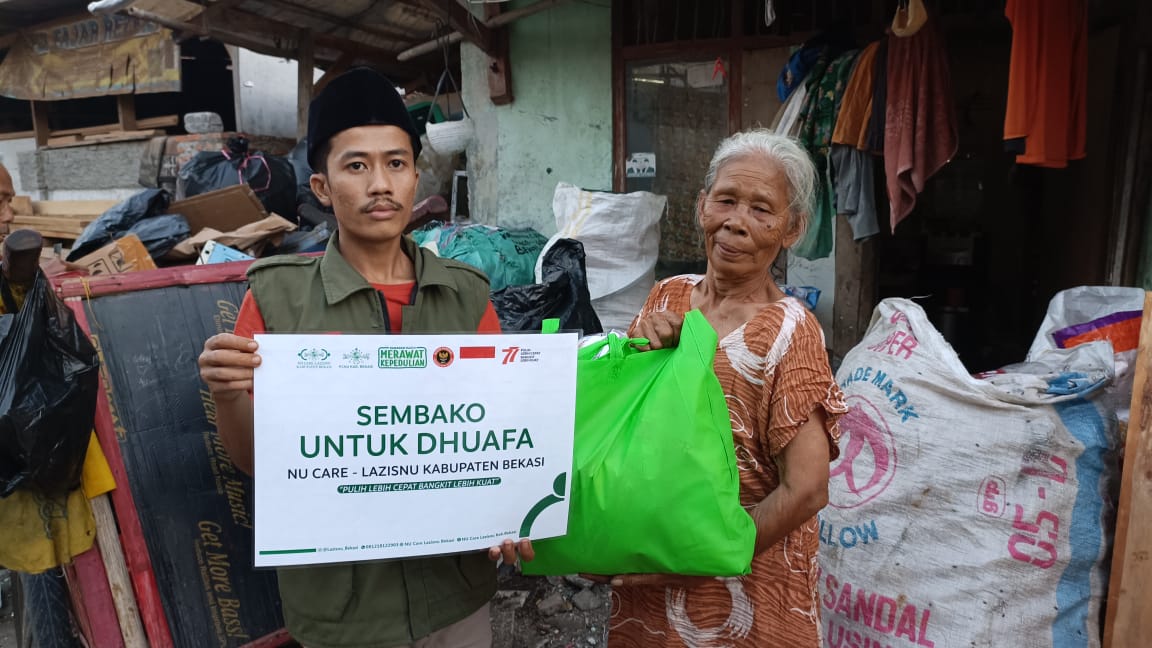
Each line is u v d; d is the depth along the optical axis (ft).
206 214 13.50
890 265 21.27
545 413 3.97
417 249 4.58
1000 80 19.61
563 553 4.19
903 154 10.24
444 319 4.53
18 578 7.32
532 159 16.38
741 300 4.60
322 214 16.02
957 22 13.03
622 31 15.24
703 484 3.88
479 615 4.77
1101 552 5.96
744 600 4.45
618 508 3.97
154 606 6.35
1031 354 8.13
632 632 4.81
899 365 6.78
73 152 27.02
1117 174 11.91
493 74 16.02
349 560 3.77
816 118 11.79
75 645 6.72
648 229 13.53
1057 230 17.57
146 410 6.63
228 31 18.20
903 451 6.55
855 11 13.44
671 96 15.20
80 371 5.53
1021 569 6.10
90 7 12.39
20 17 26.66
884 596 6.47
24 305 5.37
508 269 13.42
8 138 30.32
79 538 6.02
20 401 5.19
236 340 3.53
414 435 3.78
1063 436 6.11
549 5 13.87
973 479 6.29
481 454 3.90
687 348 4.09
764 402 4.21
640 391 4.24
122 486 6.36
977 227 21.06
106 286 6.78
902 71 10.17
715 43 14.55
